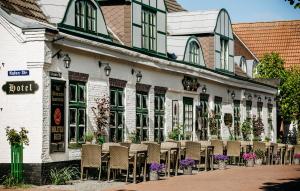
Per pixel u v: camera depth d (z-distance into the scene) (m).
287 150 25.69
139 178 16.66
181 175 18.03
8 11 15.32
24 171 14.84
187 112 23.73
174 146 18.17
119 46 18.22
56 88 15.48
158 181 15.98
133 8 20.41
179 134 22.53
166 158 17.77
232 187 14.55
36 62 14.80
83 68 16.81
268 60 36.28
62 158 15.67
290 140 38.22
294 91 34.75
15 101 15.05
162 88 21.67
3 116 15.14
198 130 24.48
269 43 46.69
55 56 15.41
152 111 20.92
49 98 15.16
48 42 15.00
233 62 28.84
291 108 34.91
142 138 20.20
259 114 32.53
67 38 15.64
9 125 15.09
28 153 14.86
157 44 21.98
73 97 16.36
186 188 14.22
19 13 15.81
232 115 28.39
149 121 20.70
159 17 22.20
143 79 20.31
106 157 15.98
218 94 26.81
